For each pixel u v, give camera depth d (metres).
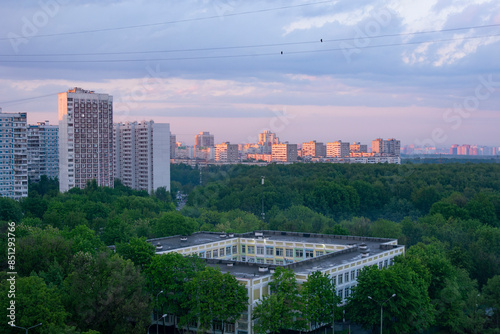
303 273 109.62
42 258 118.06
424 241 173.12
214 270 104.81
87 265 102.12
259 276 109.25
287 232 163.12
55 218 188.12
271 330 100.19
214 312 100.38
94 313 93.94
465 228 187.88
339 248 139.50
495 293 116.00
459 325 115.88
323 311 103.94
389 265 129.25
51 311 90.56
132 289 98.50
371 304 104.56
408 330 105.44
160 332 114.62
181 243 147.75
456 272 128.62
